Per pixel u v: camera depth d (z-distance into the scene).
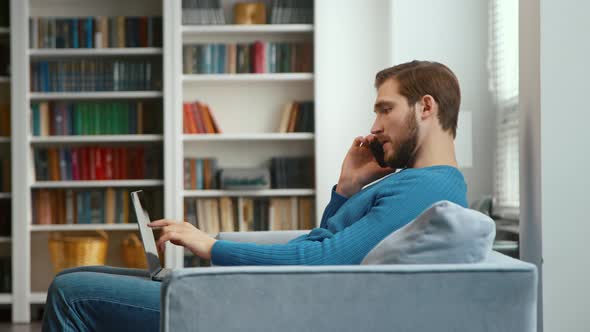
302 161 5.30
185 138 5.21
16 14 5.16
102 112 5.28
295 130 5.28
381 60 5.22
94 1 5.47
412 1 4.55
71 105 5.27
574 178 2.21
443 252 1.57
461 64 4.38
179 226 1.86
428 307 1.49
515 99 4.17
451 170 1.88
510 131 4.20
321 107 5.16
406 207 1.76
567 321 2.20
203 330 1.46
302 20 5.24
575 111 2.21
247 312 1.47
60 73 5.24
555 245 2.21
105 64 5.26
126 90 5.26
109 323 1.78
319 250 1.71
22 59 5.16
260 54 5.25
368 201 1.92
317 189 5.15
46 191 5.29
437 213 1.56
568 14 2.21
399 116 1.97
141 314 1.76
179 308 1.45
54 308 1.76
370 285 1.48
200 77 5.21
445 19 4.51
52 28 5.25
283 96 5.47
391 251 1.59
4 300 5.16
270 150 5.48
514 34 4.19
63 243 5.12
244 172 5.22
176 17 5.16
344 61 5.22
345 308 1.48
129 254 5.22
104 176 5.29
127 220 5.32
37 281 5.52
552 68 2.22
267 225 5.29
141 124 5.29
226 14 5.44
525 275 1.50
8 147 5.45
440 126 1.95
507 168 4.18
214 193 5.23
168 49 5.15
